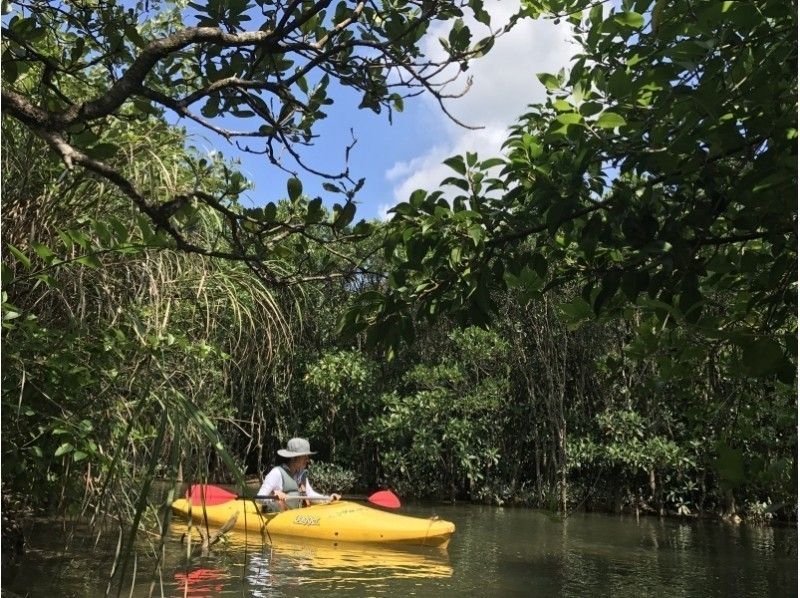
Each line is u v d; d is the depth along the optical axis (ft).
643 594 19.75
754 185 6.52
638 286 7.14
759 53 6.63
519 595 19.08
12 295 14.14
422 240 8.02
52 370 11.55
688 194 7.47
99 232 8.05
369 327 8.45
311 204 7.59
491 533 29.96
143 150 14.99
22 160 13.67
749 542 29.07
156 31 13.58
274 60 8.88
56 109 8.63
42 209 14.03
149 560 18.83
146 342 12.19
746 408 11.59
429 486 44.01
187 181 16.07
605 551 26.22
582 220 8.70
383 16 9.23
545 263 8.25
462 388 43.52
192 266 16.85
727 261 9.01
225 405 24.53
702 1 6.77
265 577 19.48
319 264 22.31
